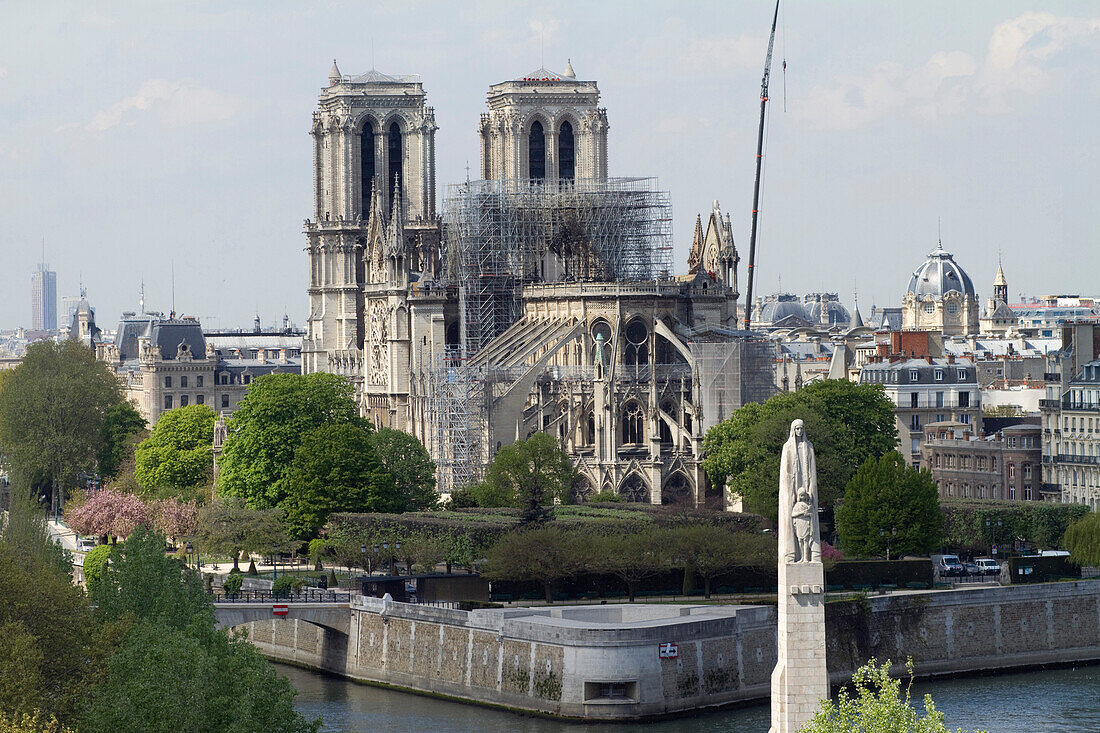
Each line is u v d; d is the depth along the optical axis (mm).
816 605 198250
